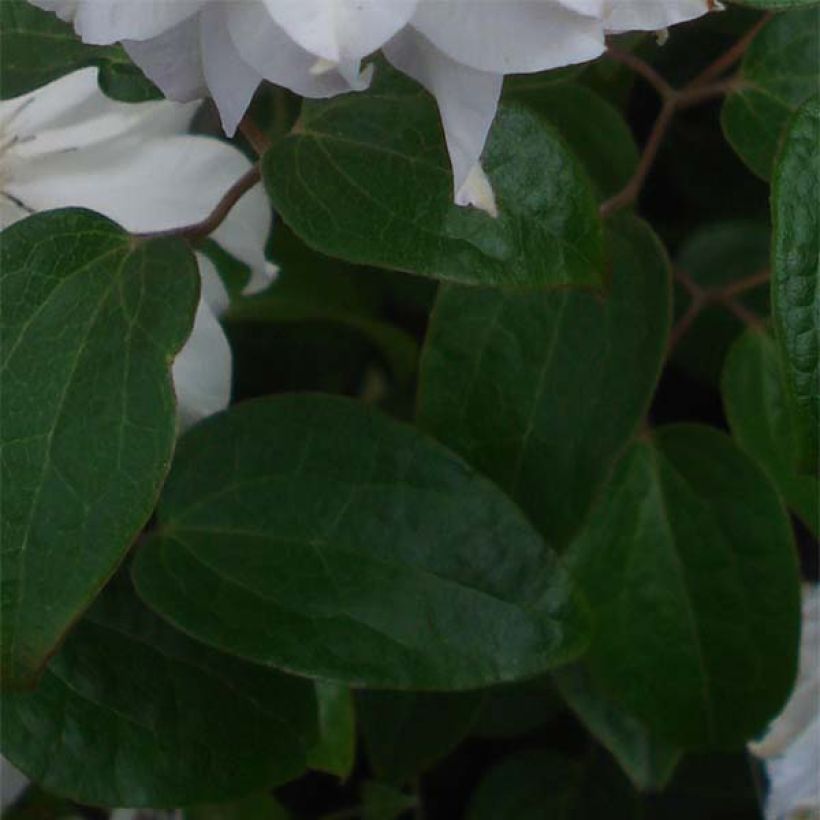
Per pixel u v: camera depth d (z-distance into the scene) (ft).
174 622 1.64
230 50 1.47
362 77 1.45
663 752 1.89
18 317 1.55
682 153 2.01
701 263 1.98
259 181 1.65
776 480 1.81
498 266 1.54
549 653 1.65
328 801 2.15
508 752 2.14
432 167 1.56
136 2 1.46
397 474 1.67
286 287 1.98
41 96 1.74
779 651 1.80
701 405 2.06
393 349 2.06
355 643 1.64
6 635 1.52
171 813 2.01
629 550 1.81
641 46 1.90
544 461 1.69
